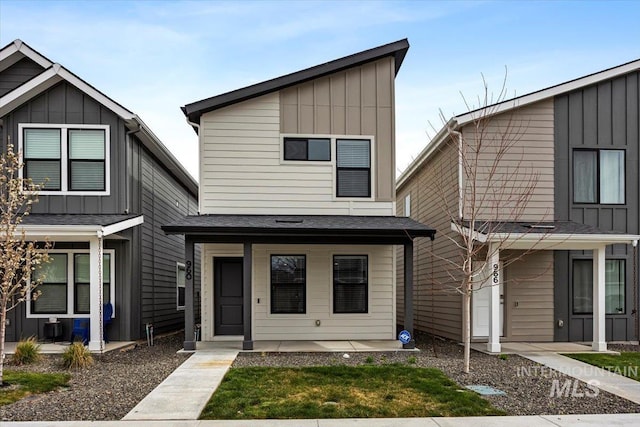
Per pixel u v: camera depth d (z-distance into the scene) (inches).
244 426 205.8
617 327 451.8
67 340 434.9
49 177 437.1
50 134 438.9
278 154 449.4
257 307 444.5
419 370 306.2
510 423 212.1
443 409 229.8
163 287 565.6
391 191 455.2
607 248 456.4
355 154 456.4
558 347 412.2
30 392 255.3
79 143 441.1
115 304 449.4
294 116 453.1
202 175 444.1
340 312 451.2
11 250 282.5
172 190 628.4
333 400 242.7
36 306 438.0
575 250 452.1
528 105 452.8
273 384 270.8
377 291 454.6
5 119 435.2
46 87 435.5
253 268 446.3
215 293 449.4
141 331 482.3
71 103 440.5
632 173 462.6
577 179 457.4
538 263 449.1
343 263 456.4
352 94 458.3
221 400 239.9
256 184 447.5
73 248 442.6
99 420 212.5
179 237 643.5
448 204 482.9
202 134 446.3
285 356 362.6
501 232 379.2
